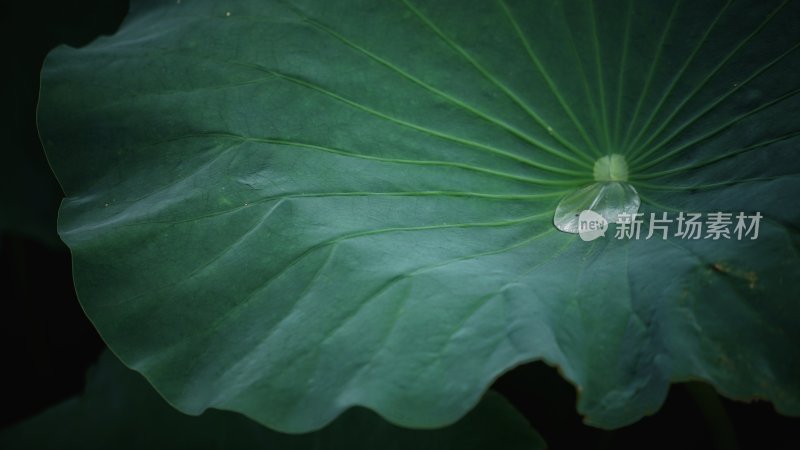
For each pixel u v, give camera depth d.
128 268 0.66
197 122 0.69
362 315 0.64
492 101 0.70
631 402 0.60
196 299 0.65
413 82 0.70
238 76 0.70
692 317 0.62
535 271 0.65
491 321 0.62
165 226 0.67
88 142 0.70
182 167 0.69
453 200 0.69
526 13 0.70
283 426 0.61
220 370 0.63
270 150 0.69
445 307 0.63
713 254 0.64
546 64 0.70
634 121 0.70
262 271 0.66
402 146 0.69
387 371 0.61
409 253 0.66
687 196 0.68
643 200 0.69
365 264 0.65
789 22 0.70
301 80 0.70
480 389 0.60
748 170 0.67
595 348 0.62
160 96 0.70
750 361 0.61
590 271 0.65
